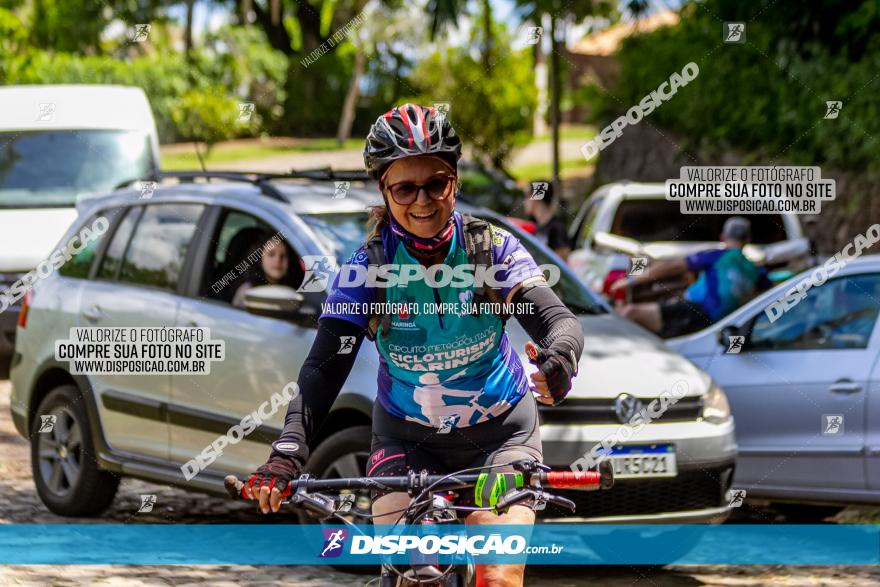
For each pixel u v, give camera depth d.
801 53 19.64
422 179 4.41
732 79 23.28
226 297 8.62
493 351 4.62
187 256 8.95
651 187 17.34
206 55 45.88
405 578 4.03
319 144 46.03
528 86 31.92
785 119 20.83
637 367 7.90
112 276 9.39
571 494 7.52
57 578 7.51
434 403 4.64
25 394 9.70
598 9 26.95
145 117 18.50
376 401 4.82
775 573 8.11
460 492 4.36
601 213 17.22
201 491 8.44
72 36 46.94
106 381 9.03
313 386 4.39
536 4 25.66
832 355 9.12
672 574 8.08
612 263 15.47
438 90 32.44
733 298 12.53
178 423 8.57
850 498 8.95
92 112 18.02
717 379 9.52
